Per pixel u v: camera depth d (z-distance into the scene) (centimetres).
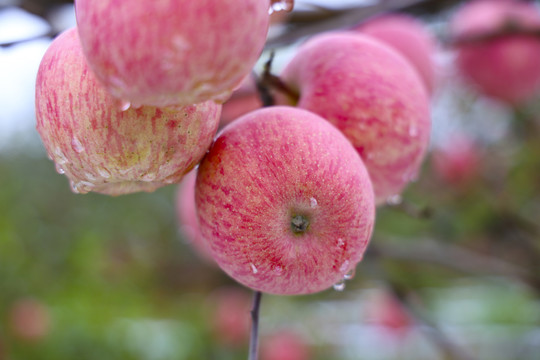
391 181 53
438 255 104
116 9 39
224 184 45
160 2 38
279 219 45
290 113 47
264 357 161
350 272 48
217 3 38
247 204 44
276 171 44
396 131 51
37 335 139
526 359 136
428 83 77
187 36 38
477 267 102
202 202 46
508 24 84
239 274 46
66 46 44
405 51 75
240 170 45
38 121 45
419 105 53
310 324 175
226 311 169
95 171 44
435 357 159
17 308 144
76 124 43
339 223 45
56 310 145
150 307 183
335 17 77
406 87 53
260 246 45
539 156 123
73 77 43
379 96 51
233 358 165
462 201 128
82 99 43
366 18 72
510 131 128
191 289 232
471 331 147
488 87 103
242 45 39
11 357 138
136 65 39
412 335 149
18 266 157
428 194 134
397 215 149
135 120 43
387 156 52
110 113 43
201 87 40
